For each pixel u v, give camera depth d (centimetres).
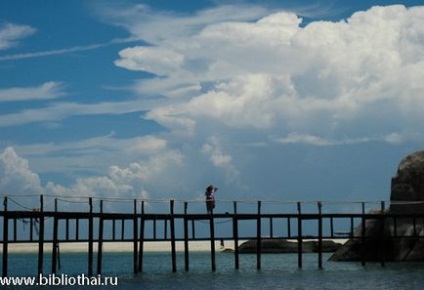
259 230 6228
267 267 8156
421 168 7475
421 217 6800
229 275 6562
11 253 14875
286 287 5691
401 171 7538
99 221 5638
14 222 5247
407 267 7031
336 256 8200
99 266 5716
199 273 6825
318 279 6200
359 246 7931
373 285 5747
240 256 11588
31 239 5319
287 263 9175
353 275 6450
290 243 11781
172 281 6053
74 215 5444
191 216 6006
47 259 12362
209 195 6016
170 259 11938
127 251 16088
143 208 5803
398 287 5612
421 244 7262
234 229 6178
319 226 6500
